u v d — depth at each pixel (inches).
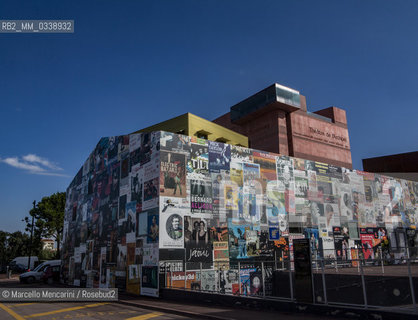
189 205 864.9
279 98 1535.4
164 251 790.5
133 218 904.9
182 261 814.5
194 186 888.3
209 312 503.2
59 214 2482.8
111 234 1007.0
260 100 1614.2
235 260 920.9
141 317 484.7
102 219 1089.4
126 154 1000.9
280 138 1576.0
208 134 1201.4
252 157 1044.5
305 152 1637.6
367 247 1310.3
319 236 1164.5
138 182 915.4
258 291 936.9
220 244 901.2
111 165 1082.7
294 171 1151.0
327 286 757.9
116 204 1007.0
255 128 1691.7
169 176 849.5
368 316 396.2
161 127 1214.3
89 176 1283.2
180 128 1155.9
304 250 483.2
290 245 1071.6
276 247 1031.0
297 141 1620.3
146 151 904.9
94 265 1094.4
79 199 1376.7
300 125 1657.2
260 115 1672.0
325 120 1786.4
